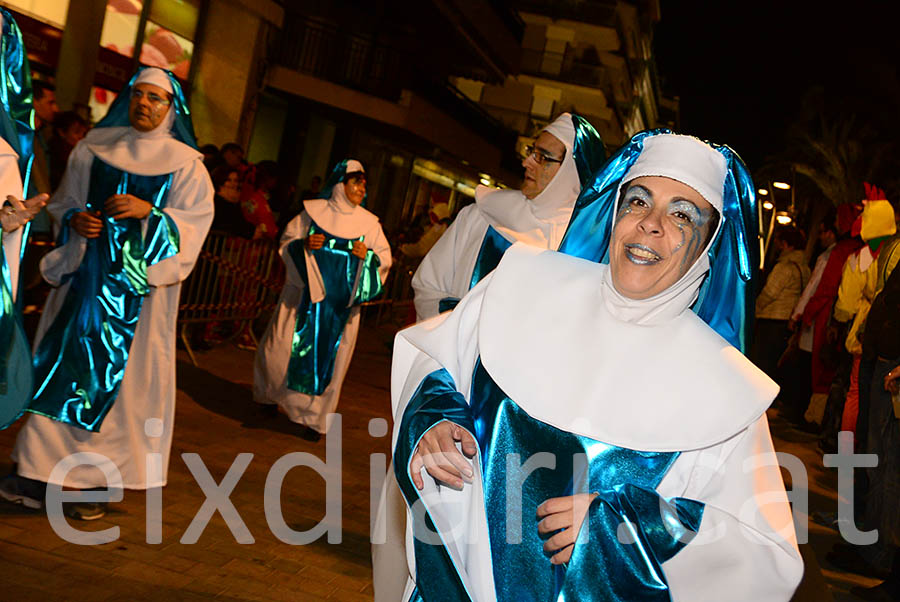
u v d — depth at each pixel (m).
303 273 7.38
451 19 24.84
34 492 4.67
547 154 4.80
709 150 2.30
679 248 2.22
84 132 8.66
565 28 44.28
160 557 4.32
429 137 24.33
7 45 4.04
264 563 4.49
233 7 18.50
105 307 4.86
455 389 2.44
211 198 5.17
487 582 2.22
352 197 7.66
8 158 3.85
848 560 5.83
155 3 16.44
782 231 12.50
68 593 3.76
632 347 2.27
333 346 7.31
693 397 2.20
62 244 4.98
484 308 2.42
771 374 12.34
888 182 33.50
